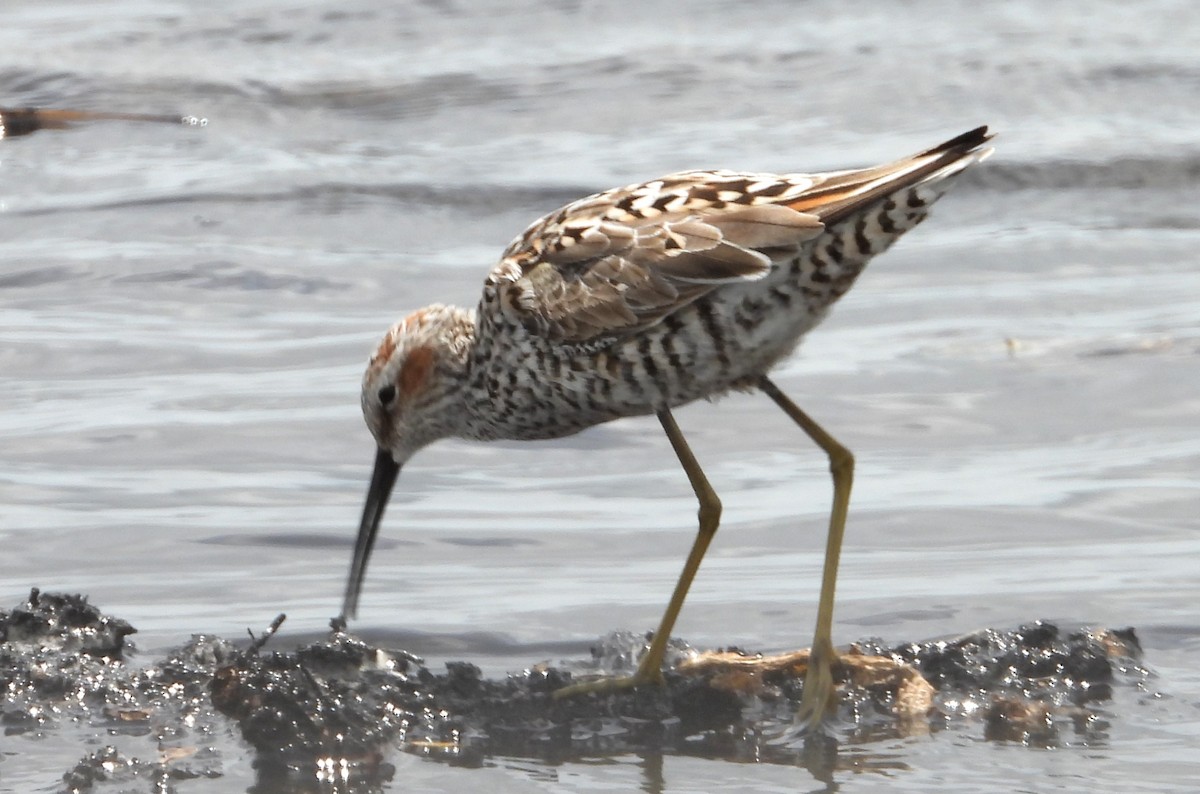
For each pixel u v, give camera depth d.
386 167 20.62
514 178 19.98
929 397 14.87
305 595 11.16
